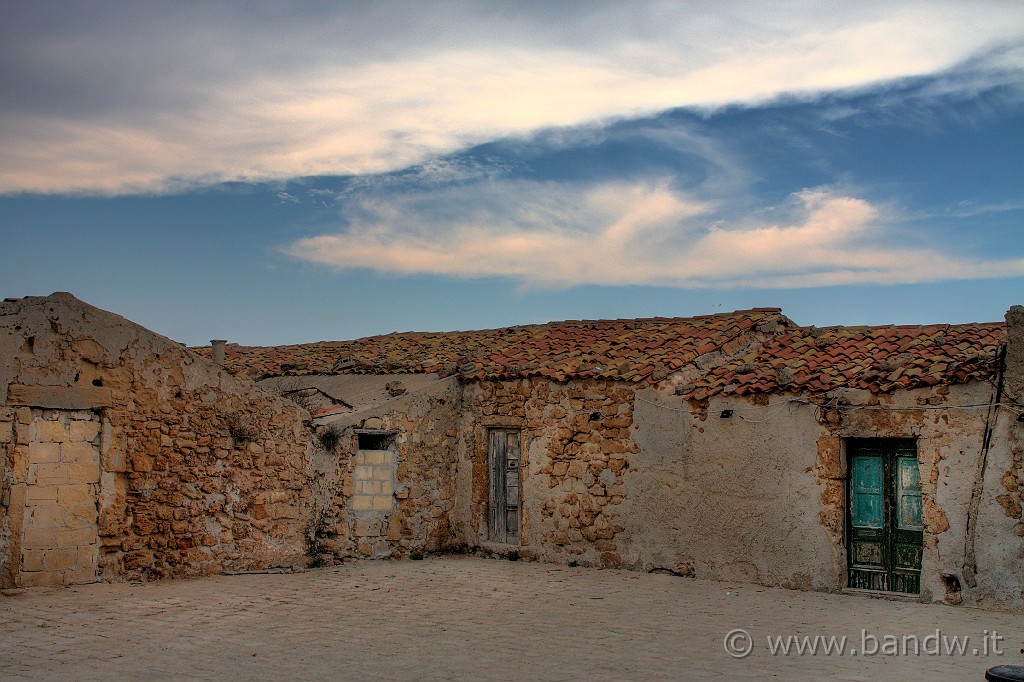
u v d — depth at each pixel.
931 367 14.06
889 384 13.99
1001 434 13.09
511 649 10.48
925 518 13.59
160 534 14.36
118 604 12.52
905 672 9.70
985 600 13.04
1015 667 9.19
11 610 11.94
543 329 20.77
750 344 17.58
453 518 18.36
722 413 15.41
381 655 10.11
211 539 14.88
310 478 16.11
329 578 15.10
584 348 18.45
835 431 14.38
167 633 11.03
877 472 14.30
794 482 14.70
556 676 9.28
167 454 14.46
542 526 17.25
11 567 12.89
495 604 13.23
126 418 14.08
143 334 14.34
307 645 10.55
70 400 13.49
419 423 17.83
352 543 16.77
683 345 17.31
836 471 14.34
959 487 13.34
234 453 15.20
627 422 16.45
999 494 13.04
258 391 15.57
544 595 13.98
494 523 18.02
